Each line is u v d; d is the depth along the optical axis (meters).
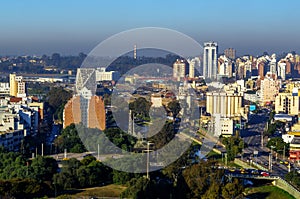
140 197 193.00
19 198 193.75
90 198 197.00
